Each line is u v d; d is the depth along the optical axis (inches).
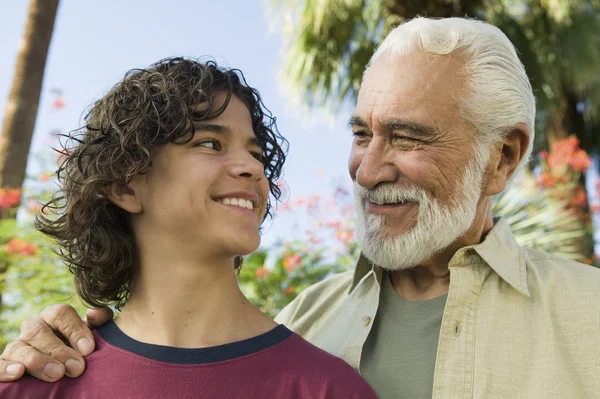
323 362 54.9
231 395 52.0
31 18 207.3
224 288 56.9
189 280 55.8
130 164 56.1
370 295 68.9
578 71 282.2
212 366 53.1
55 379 53.7
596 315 58.7
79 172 60.1
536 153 265.6
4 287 151.0
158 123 55.1
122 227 59.7
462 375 58.5
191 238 55.2
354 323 67.6
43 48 207.0
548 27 278.2
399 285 68.4
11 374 53.7
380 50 68.5
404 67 64.6
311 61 275.9
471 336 60.2
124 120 56.8
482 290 62.8
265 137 66.7
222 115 57.2
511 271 62.4
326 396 52.6
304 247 180.2
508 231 68.1
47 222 62.8
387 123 63.9
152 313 56.6
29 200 180.1
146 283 57.5
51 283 150.0
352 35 270.8
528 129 67.3
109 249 58.3
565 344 58.9
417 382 61.0
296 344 56.1
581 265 64.0
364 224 66.8
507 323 60.5
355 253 180.7
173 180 55.2
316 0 264.7
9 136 198.2
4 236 158.6
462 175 63.9
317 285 79.0
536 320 60.2
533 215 181.5
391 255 64.2
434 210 63.3
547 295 61.1
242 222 54.8
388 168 64.3
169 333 55.6
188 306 56.1
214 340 55.4
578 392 57.0
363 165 65.4
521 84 67.0
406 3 229.0
